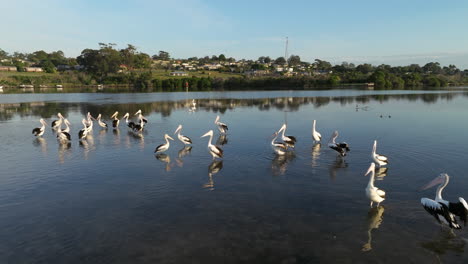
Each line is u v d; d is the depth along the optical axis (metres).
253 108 47.72
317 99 62.75
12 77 115.44
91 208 12.48
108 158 19.48
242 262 8.91
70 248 9.77
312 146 21.88
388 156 19.05
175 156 19.80
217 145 22.66
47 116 39.94
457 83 132.00
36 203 13.01
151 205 12.65
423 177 15.33
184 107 50.09
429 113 39.59
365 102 55.66
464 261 8.83
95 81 130.75
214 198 13.22
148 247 9.72
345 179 15.18
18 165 18.16
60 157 19.81
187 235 10.35
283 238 10.08
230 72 183.62
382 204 12.40
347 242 9.80
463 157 18.64
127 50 151.50
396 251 9.32
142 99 66.50
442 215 10.06
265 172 16.42
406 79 127.00
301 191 13.80
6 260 9.21
